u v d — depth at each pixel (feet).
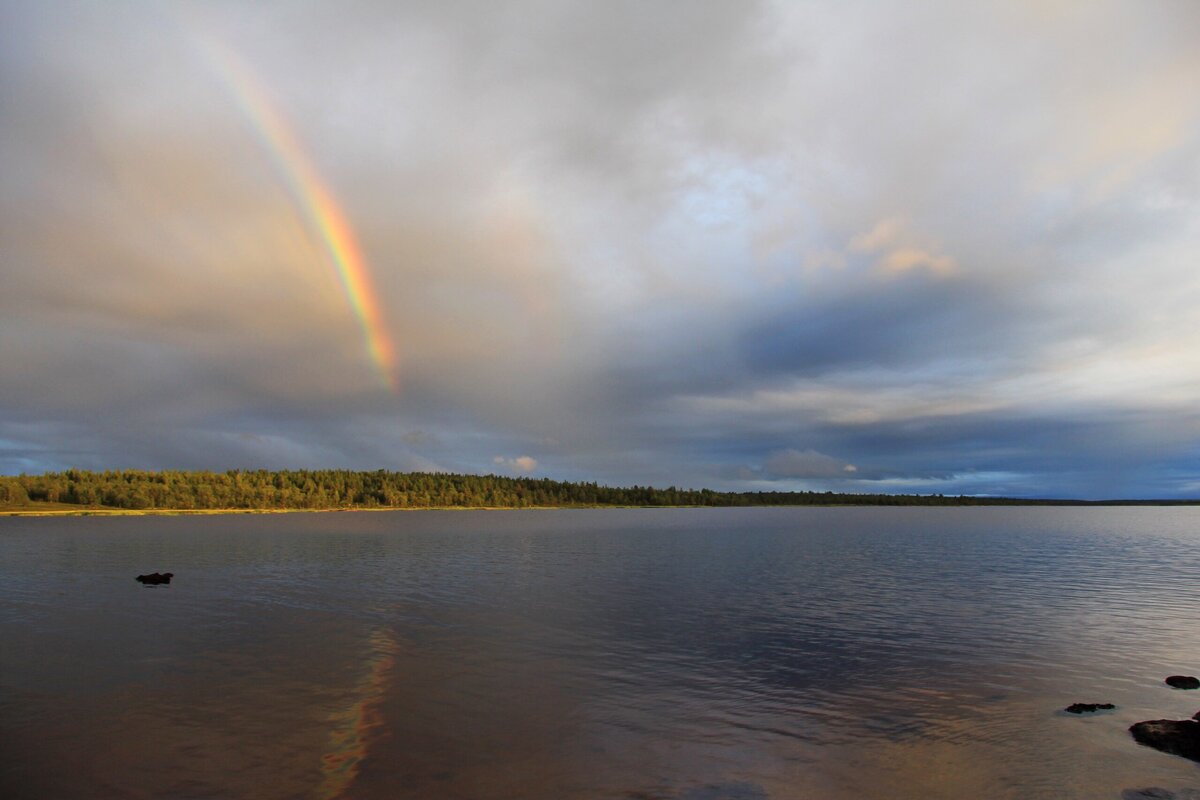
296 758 71.10
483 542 419.95
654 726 81.20
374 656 115.24
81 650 119.14
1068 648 123.24
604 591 199.62
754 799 62.69
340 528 579.48
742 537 489.26
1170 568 266.77
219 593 190.80
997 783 66.28
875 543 424.46
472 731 79.25
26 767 68.90
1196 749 73.26
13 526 567.18
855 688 97.14
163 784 65.10
